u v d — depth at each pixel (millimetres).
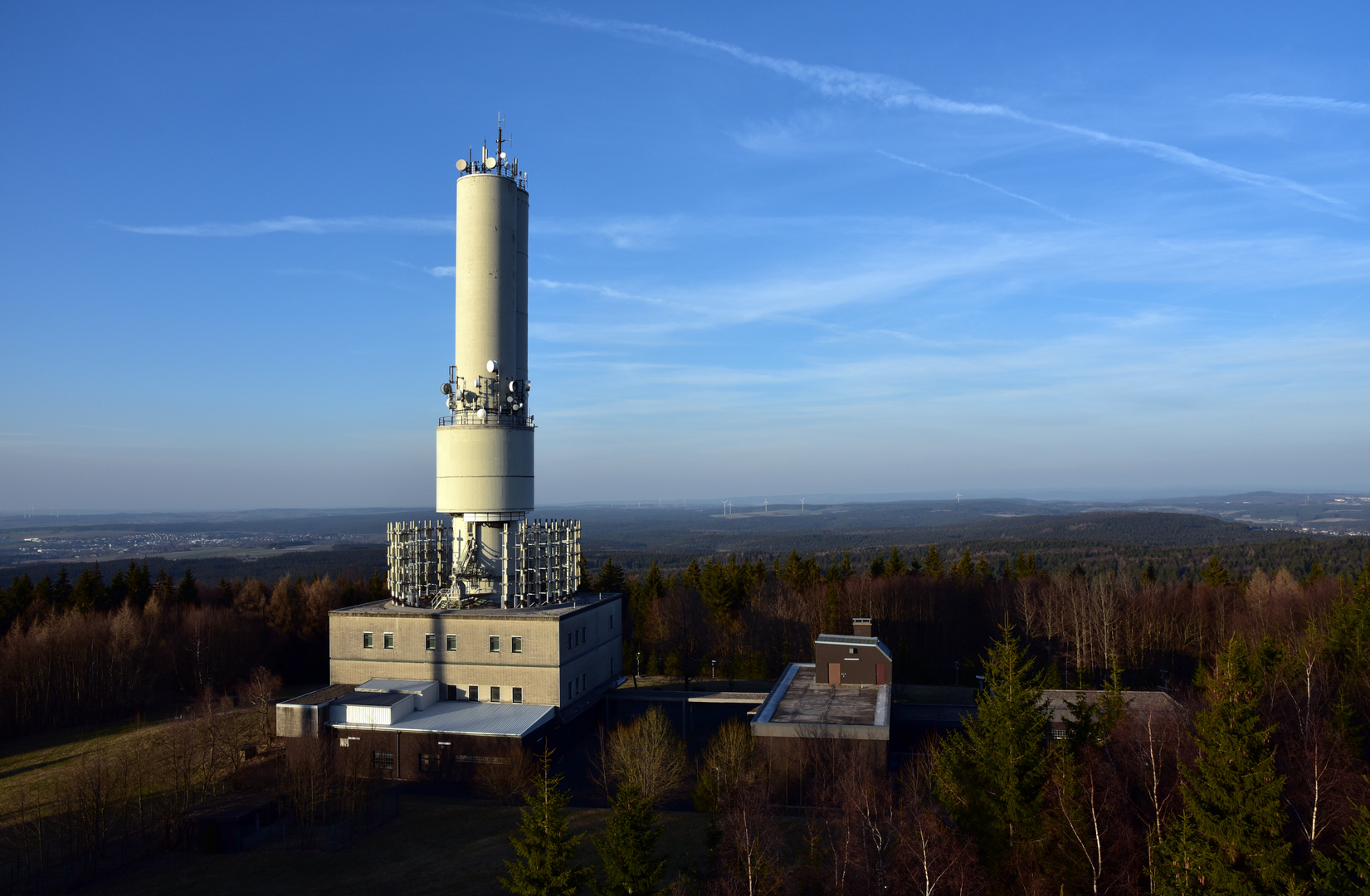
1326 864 32688
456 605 74125
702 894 37344
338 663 72375
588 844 49969
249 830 51844
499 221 76812
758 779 55094
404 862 48656
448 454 75438
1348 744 46438
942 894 36281
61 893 45469
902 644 111125
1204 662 101875
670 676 106500
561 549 81562
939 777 42062
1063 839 36938
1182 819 36188
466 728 62812
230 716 70938
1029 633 111500
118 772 57375
